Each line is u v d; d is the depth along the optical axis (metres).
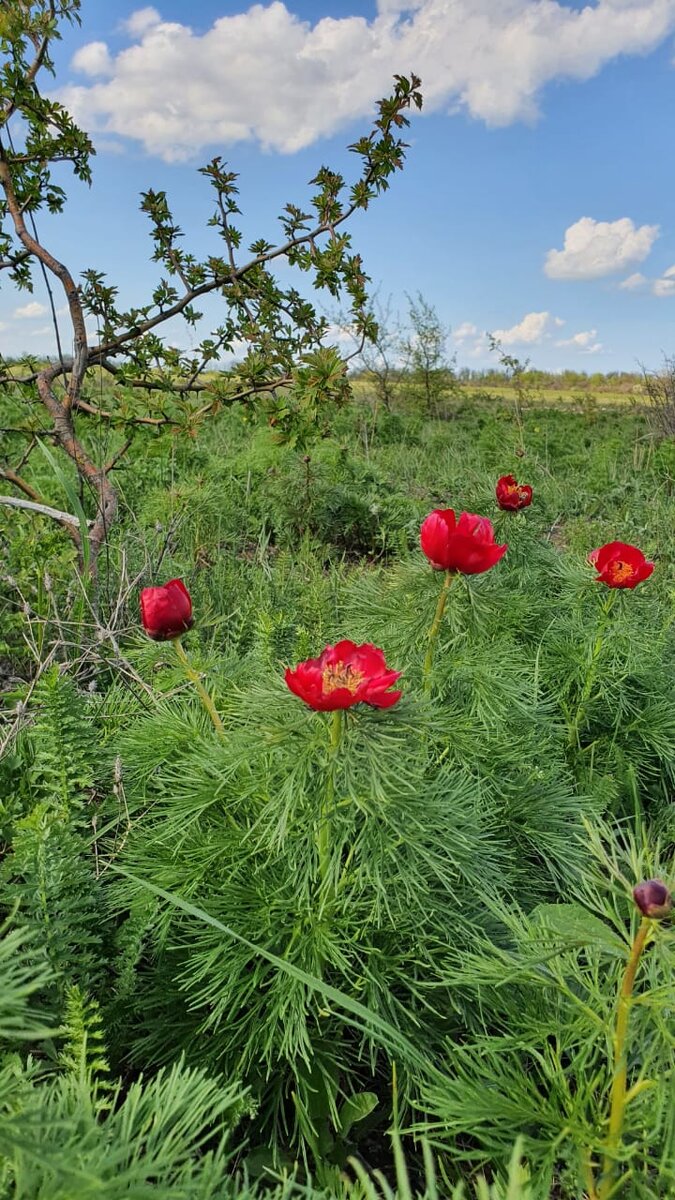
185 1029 1.82
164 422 4.46
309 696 1.46
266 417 4.52
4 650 3.58
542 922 1.75
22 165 4.58
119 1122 1.22
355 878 1.79
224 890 1.88
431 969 1.86
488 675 2.39
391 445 11.87
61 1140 1.04
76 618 3.45
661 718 3.10
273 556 5.84
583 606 3.28
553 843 2.29
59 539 4.57
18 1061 1.30
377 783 1.51
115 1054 1.78
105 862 2.13
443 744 2.34
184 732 2.43
